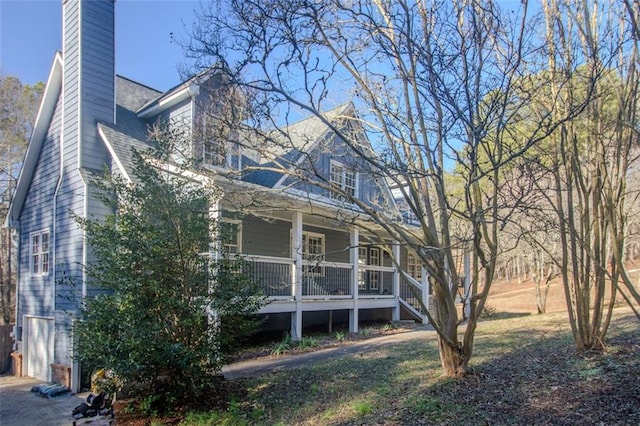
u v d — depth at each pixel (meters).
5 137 20.64
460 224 8.34
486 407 4.86
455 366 6.05
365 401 5.75
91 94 10.59
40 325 11.70
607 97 5.94
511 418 4.49
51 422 7.25
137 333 5.93
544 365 6.20
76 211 10.26
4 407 8.30
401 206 12.21
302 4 5.25
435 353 8.20
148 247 6.28
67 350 9.94
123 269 6.28
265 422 5.60
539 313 15.56
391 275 18.33
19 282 12.91
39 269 11.99
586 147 6.23
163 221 6.53
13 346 12.87
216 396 6.79
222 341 6.66
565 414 4.41
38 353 11.67
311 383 7.02
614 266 6.09
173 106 11.07
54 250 11.04
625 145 5.64
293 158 11.10
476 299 5.82
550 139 6.40
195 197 6.78
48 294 11.34
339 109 8.04
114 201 7.00
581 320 6.56
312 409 5.81
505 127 5.41
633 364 5.60
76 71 10.66
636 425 3.97
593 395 4.77
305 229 14.43
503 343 8.42
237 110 5.90
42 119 12.18
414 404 5.26
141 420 6.17
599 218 6.12
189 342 6.49
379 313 16.45
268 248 13.19
